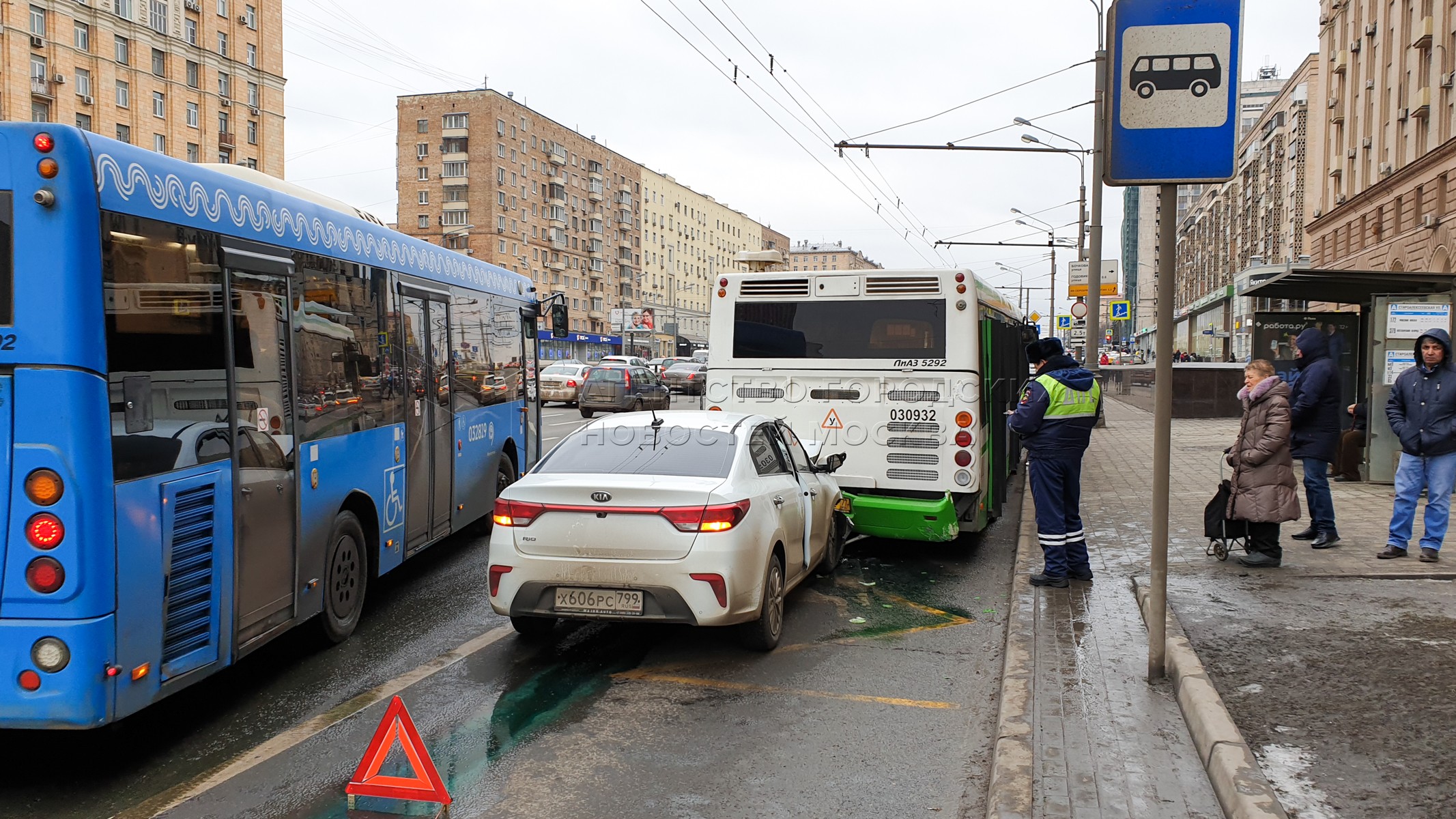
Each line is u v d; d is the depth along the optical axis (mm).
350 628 6480
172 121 61906
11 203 3936
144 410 4254
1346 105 44062
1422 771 3812
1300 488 12367
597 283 113750
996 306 10430
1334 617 6129
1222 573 7555
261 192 5320
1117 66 4879
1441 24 32969
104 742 4746
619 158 118125
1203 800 3764
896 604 7547
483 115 93438
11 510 3896
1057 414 7418
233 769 4414
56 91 54219
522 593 5770
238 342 5008
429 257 7961
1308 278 12289
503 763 4492
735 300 9500
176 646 4457
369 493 6660
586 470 6145
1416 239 34625
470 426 8922
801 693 5484
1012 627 6281
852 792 4188
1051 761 4133
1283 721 4363
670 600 5559
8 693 3898
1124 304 27531
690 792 4184
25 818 3936
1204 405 25312
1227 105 4789
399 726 3945
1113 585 7461
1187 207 116062
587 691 5508
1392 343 12211
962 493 8844
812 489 7473
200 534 4633
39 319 3908
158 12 60688
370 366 6734
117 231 4133
